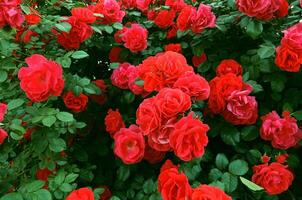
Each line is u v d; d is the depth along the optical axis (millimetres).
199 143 515
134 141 589
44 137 622
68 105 693
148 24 910
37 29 721
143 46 798
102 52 925
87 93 738
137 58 856
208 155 644
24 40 750
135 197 638
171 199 502
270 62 702
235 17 748
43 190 538
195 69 879
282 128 635
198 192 458
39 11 864
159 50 865
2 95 707
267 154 674
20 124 595
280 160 608
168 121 534
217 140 752
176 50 815
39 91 559
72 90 674
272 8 700
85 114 776
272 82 708
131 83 711
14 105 599
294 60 645
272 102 769
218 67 728
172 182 500
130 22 928
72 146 747
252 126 687
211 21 736
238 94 624
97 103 819
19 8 703
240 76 647
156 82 592
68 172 654
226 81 640
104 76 944
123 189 702
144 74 618
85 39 751
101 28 782
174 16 865
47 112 586
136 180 668
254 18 713
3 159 610
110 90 813
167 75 586
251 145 716
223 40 818
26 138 691
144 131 549
